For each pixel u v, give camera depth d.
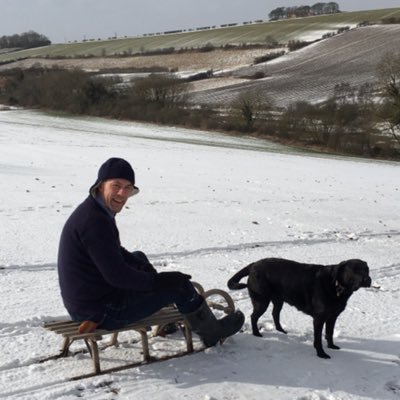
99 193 4.66
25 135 41.34
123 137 44.47
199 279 7.73
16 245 9.34
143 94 62.00
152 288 4.68
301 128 45.66
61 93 71.12
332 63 72.19
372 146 41.78
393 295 7.40
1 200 14.11
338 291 4.98
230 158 31.77
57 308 6.38
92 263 4.61
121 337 5.62
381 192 20.12
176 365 5.00
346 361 5.26
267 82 66.81
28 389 4.48
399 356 5.42
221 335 5.29
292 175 24.33
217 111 56.28
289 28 95.12
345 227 12.40
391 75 43.25
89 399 4.36
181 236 10.56
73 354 5.16
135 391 4.52
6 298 6.63
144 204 14.27
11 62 110.50
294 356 5.32
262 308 5.57
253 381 4.79
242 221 12.49
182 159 29.22
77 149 31.95
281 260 5.47
